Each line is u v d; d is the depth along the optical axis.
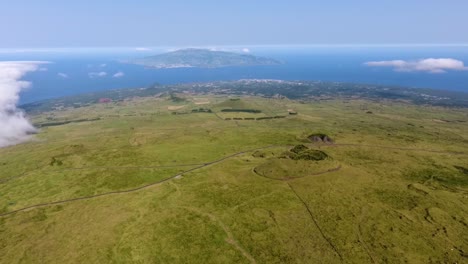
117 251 81.81
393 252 78.75
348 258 76.94
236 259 77.81
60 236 90.06
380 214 96.62
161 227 92.44
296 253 79.44
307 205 102.88
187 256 79.25
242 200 107.56
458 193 111.75
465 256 77.00
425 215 95.88
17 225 97.00
